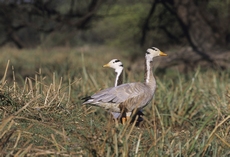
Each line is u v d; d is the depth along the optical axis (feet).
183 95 47.65
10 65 113.19
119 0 131.54
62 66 69.05
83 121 35.91
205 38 105.50
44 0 105.09
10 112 34.50
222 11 120.26
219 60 95.35
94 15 107.76
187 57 101.19
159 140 30.66
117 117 39.11
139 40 149.89
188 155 29.58
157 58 104.73
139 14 139.13
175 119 44.21
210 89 53.26
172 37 132.46
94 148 27.48
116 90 38.63
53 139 28.53
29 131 31.48
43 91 39.75
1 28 128.36
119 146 28.30
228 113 40.16
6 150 28.22
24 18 103.91
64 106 38.17
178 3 105.70
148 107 46.75
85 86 50.26
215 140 32.30
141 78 55.67
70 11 103.86
